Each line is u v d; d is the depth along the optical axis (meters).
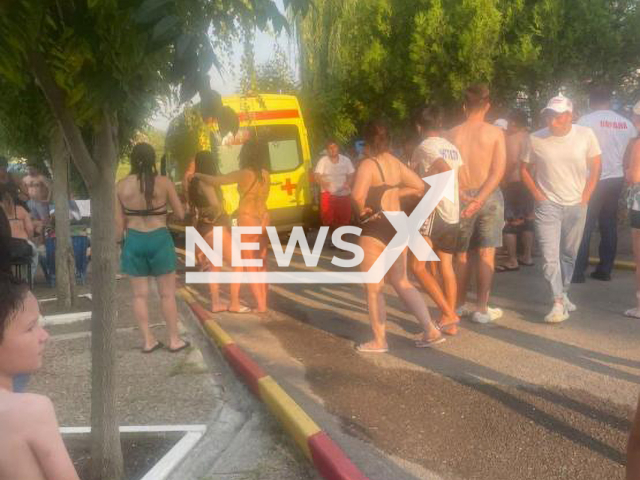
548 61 17.69
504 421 5.36
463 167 7.75
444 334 7.77
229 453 5.02
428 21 19.14
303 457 4.91
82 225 13.13
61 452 2.05
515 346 7.25
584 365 6.57
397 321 8.59
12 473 1.99
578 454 4.77
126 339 8.07
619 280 10.22
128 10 3.32
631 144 8.16
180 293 10.60
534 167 8.11
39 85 4.29
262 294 9.47
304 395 6.11
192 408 5.82
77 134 4.21
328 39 19.48
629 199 7.98
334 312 9.30
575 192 7.89
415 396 5.96
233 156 14.59
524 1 18.45
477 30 18.16
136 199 7.33
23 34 3.47
